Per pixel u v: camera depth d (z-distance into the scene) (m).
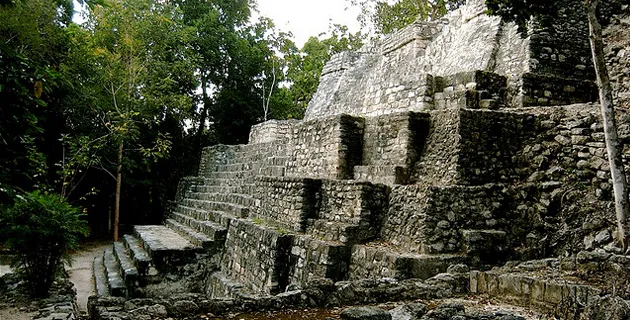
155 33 17.88
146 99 17.53
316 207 8.82
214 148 20.62
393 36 13.45
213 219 13.30
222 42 24.22
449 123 7.57
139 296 10.21
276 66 26.33
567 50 9.57
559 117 7.41
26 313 5.85
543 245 6.67
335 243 7.37
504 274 5.39
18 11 12.48
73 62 15.64
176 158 22.61
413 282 5.58
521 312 4.68
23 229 6.29
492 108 8.65
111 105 17.06
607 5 8.02
